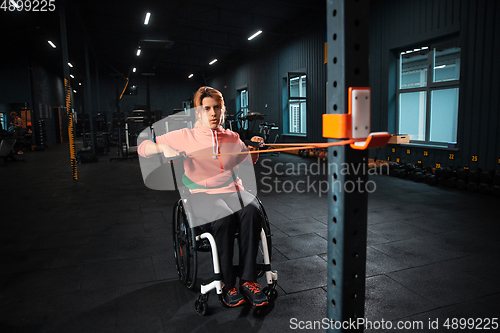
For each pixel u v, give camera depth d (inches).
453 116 207.5
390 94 246.1
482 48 176.2
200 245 69.1
